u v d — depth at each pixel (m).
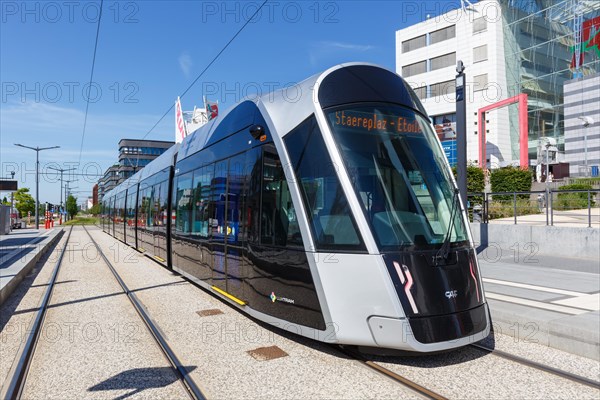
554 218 16.28
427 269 5.03
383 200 5.23
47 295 9.41
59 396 4.41
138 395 4.41
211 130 8.86
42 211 84.94
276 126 6.14
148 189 15.98
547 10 51.47
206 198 8.63
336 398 4.26
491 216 17.62
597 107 50.22
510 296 7.59
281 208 5.88
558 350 5.55
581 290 8.12
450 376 4.76
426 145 5.88
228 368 5.05
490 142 46.59
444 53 49.56
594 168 47.06
